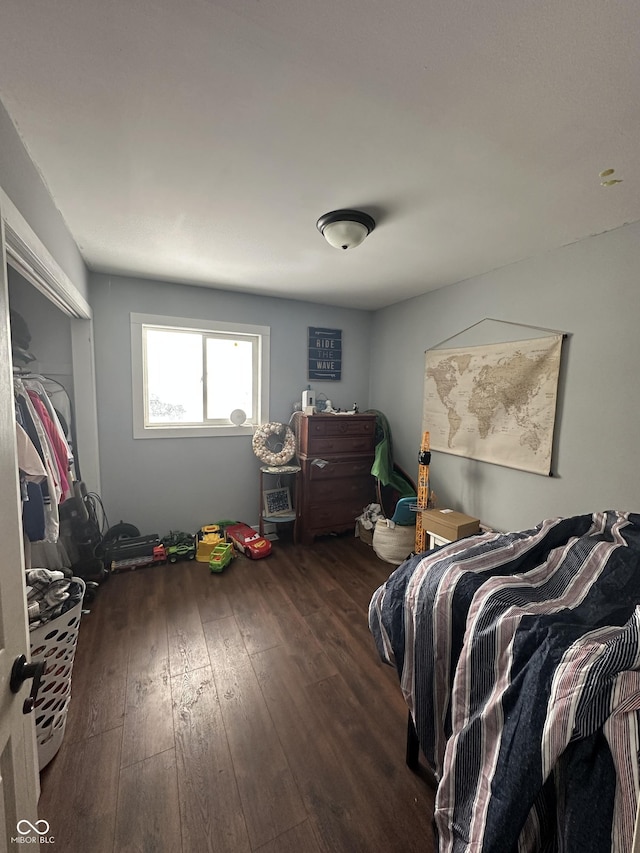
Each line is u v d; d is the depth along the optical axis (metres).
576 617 0.98
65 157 1.37
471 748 0.90
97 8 0.83
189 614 2.27
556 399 2.22
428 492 3.03
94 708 1.57
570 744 0.73
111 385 2.98
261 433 3.42
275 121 1.19
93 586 2.10
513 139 1.26
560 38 0.88
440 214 1.81
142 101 1.11
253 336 3.53
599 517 1.47
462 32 0.88
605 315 1.98
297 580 2.72
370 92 1.07
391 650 1.24
